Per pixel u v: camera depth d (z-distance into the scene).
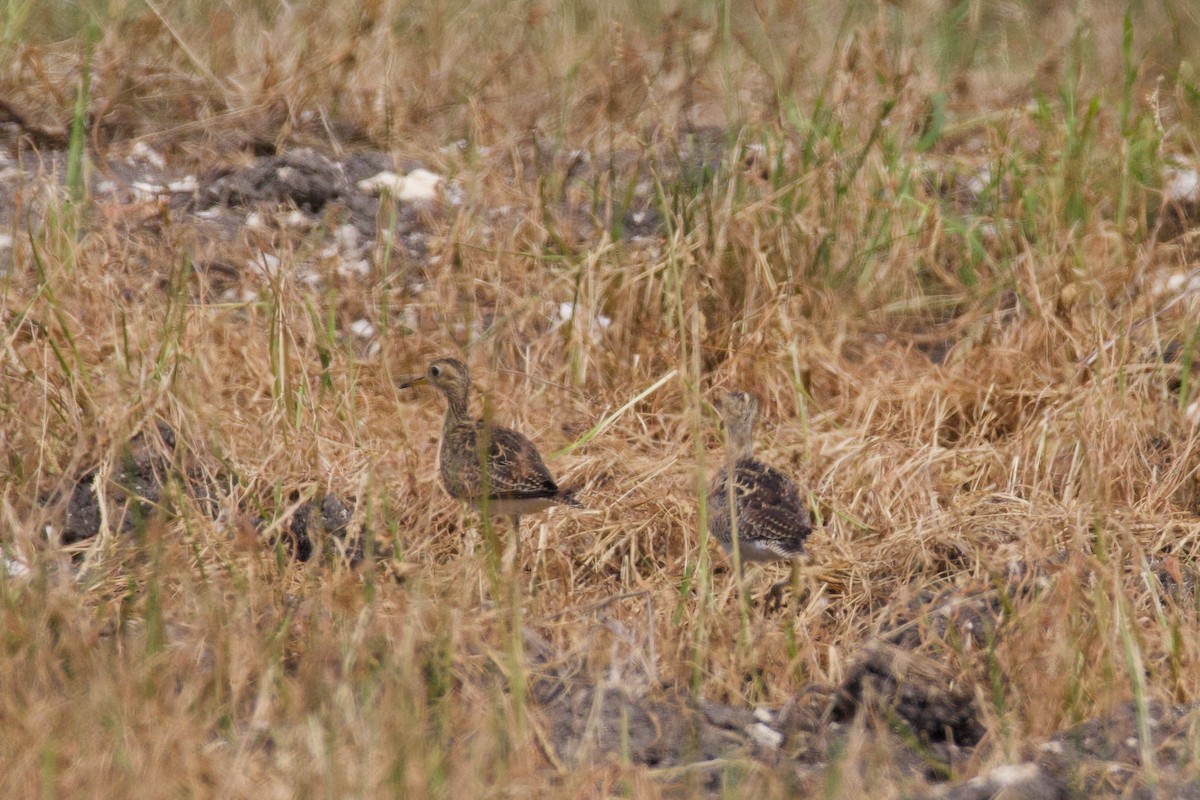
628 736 11.80
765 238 20.62
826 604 15.18
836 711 12.34
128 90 24.08
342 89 24.80
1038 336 19.52
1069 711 12.23
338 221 22.14
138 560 14.70
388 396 18.73
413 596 12.98
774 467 17.45
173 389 16.81
